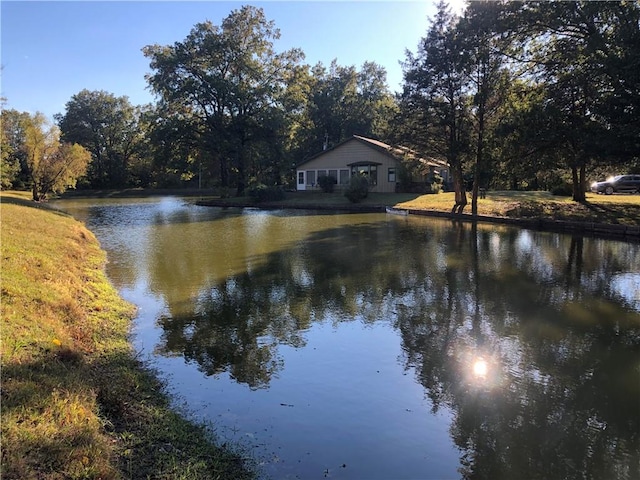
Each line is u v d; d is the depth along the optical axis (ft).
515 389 17.06
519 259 41.19
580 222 59.00
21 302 19.85
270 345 21.25
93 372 16.34
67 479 9.84
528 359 19.76
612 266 37.63
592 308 26.63
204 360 19.43
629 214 61.67
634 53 52.26
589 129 62.34
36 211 58.44
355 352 20.48
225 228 66.90
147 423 13.71
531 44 74.69
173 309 26.55
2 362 14.10
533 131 65.16
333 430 14.19
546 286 31.58
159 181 217.77
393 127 91.25
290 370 18.53
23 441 10.51
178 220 79.10
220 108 137.08
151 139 137.69
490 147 78.43
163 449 12.45
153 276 34.81
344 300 28.58
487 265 38.70
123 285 31.99
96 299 26.45
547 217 65.46
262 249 47.62
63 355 16.39
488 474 12.34
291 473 12.00
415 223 72.08
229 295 29.68
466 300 28.45
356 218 81.56
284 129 139.44
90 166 203.72
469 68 79.82
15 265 25.32
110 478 10.32
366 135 181.88
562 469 12.64
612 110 56.03
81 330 20.36
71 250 37.96
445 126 86.84
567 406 15.83
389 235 58.03
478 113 81.97
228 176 151.23
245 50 138.21
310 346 21.17
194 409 15.17
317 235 58.49
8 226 39.06
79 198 160.86
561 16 65.21
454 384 17.42
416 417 15.05
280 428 14.20
